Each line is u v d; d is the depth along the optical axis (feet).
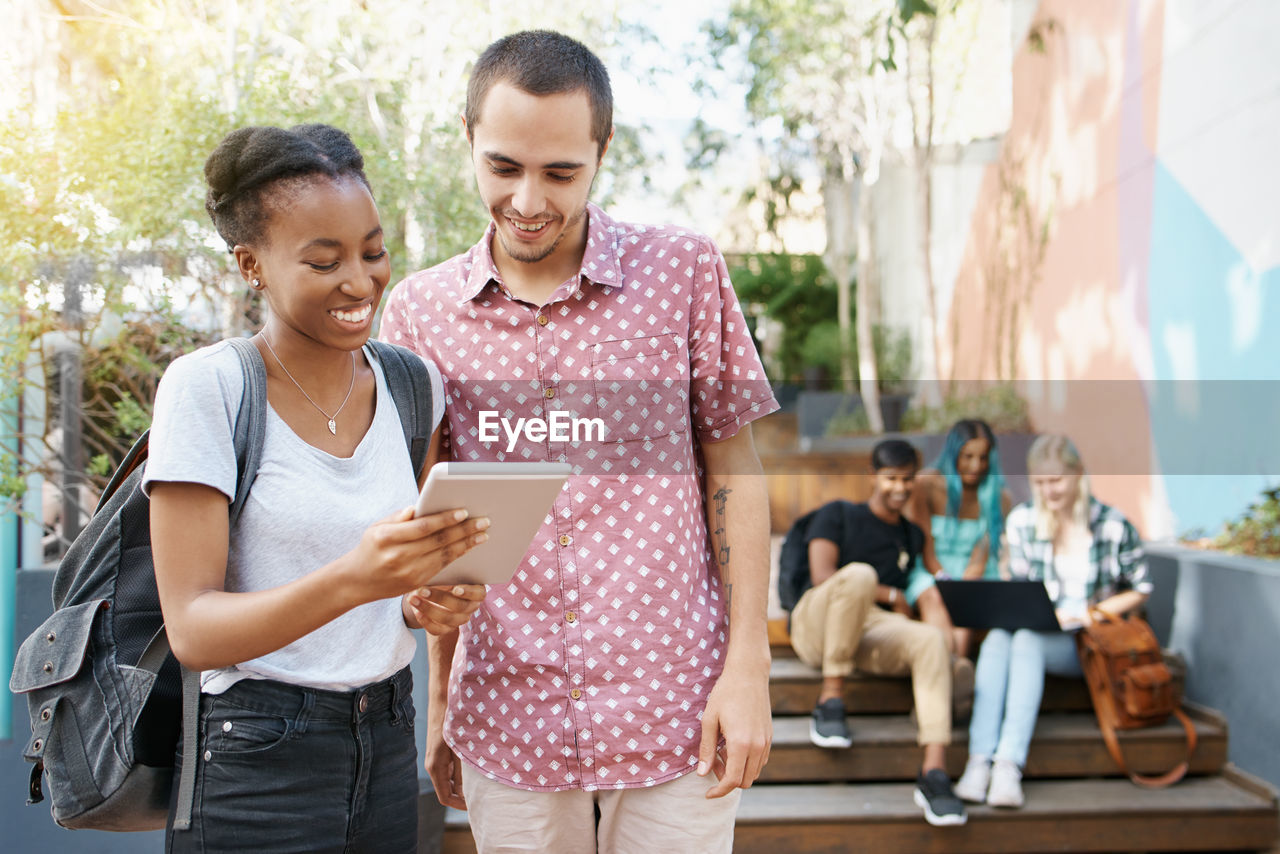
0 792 9.48
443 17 17.49
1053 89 23.75
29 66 12.18
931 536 12.82
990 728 11.00
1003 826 10.57
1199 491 15.42
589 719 5.06
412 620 4.85
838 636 11.45
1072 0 22.38
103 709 4.33
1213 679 11.69
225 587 4.21
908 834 10.58
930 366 30.96
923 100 30.04
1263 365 13.89
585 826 5.35
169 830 4.28
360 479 4.40
